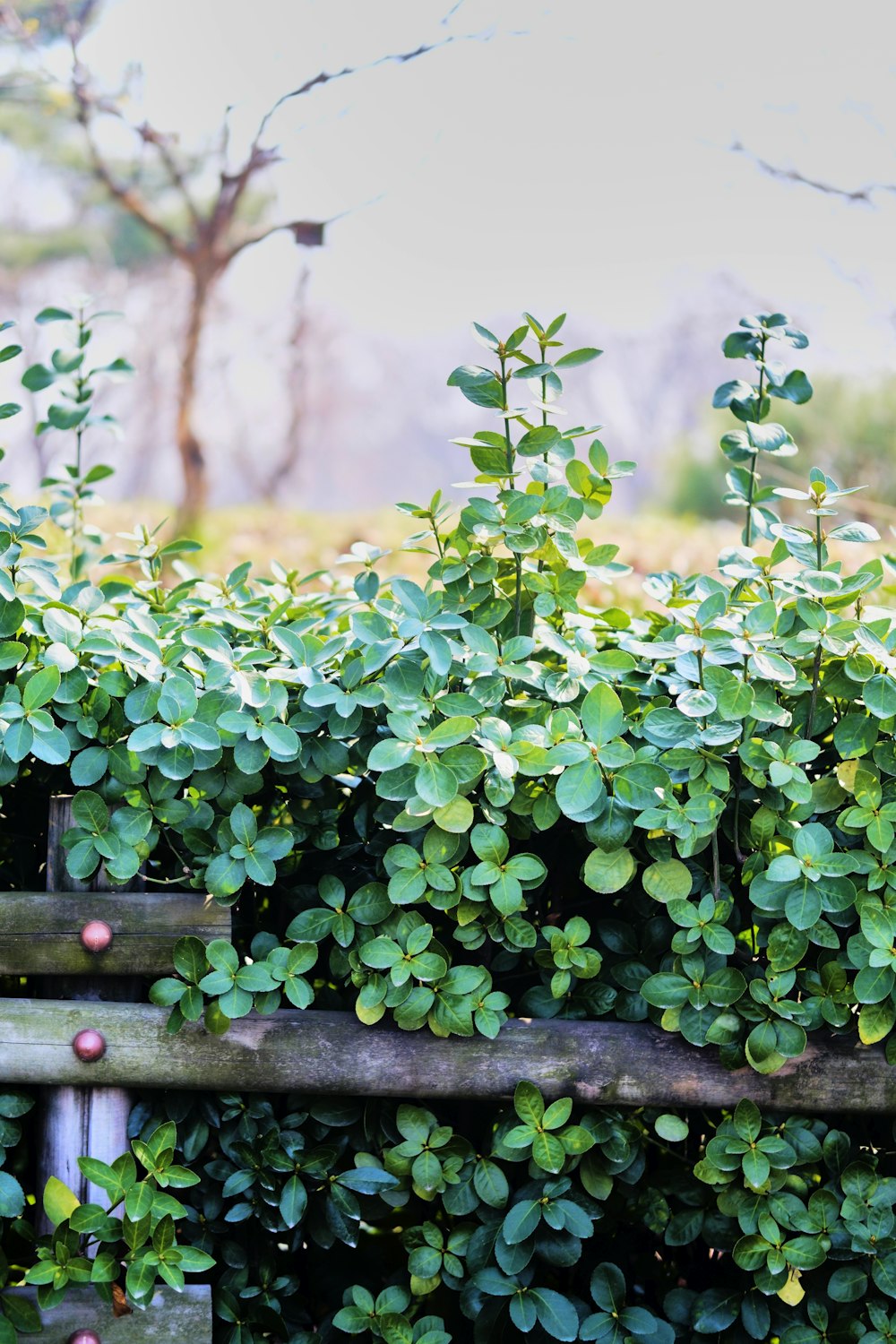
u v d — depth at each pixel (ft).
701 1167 12.88
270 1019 12.94
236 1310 13.07
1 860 13.37
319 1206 13.06
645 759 12.69
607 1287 12.94
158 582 13.93
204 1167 13.05
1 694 12.84
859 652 12.86
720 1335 13.07
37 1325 12.78
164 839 13.17
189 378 57.26
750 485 13.64
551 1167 12.78
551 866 13.26
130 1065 12.89
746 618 12.76
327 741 12.84
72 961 12.87
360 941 12.89
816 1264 12.86
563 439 13.19
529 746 12.62
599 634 13.44
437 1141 12.92
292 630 13.19
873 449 48.85
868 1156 13.03
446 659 12.60
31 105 54.60
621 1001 13.02
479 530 12.76
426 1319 12.94
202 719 12.71
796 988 13.00
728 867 13.08
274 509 56.39
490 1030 12.82
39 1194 12.96
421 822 12.70
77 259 60.49
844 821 12.72
